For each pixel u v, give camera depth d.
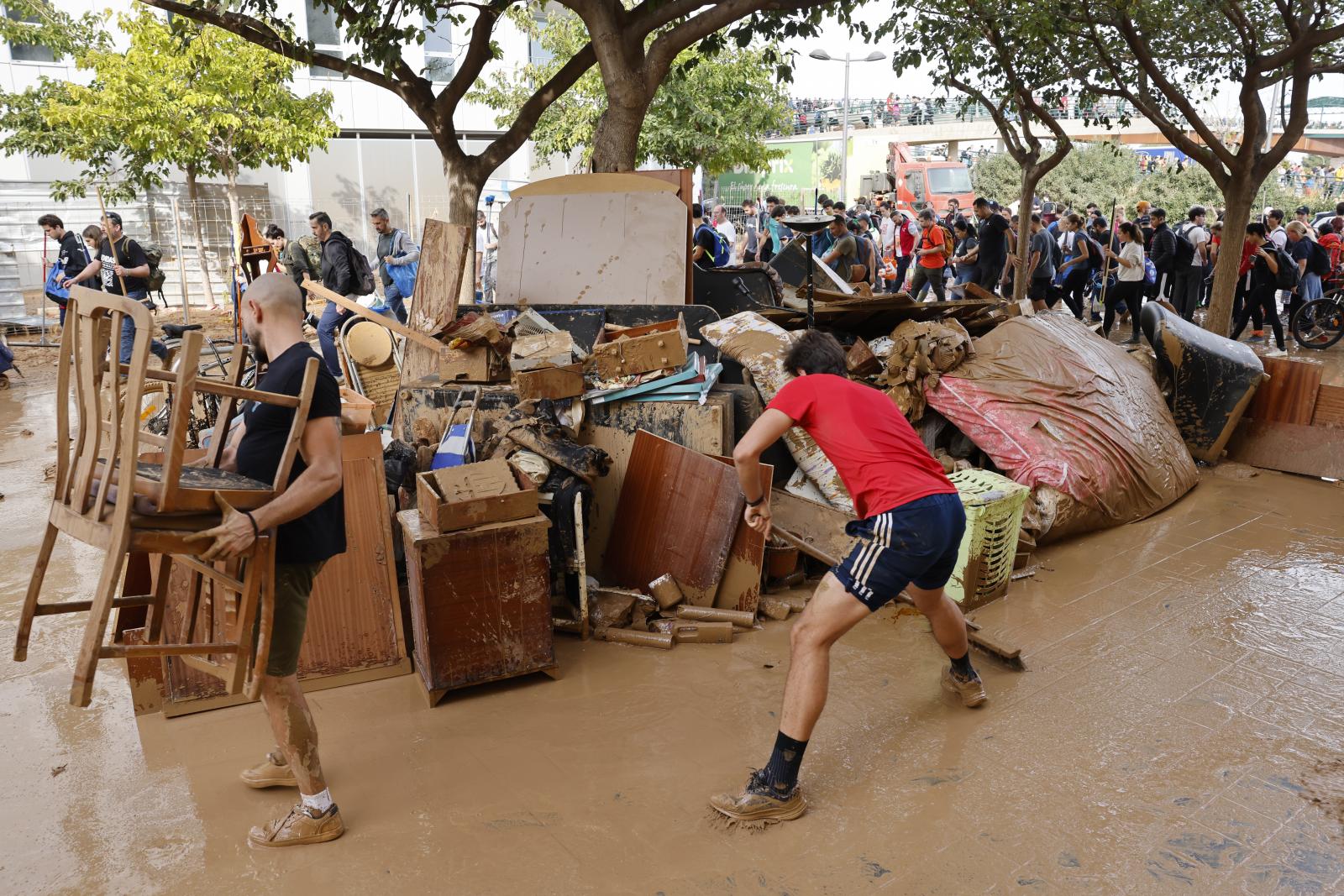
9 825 3.10
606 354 5.04
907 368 5.84
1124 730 3.57
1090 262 12.69
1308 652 4.20
